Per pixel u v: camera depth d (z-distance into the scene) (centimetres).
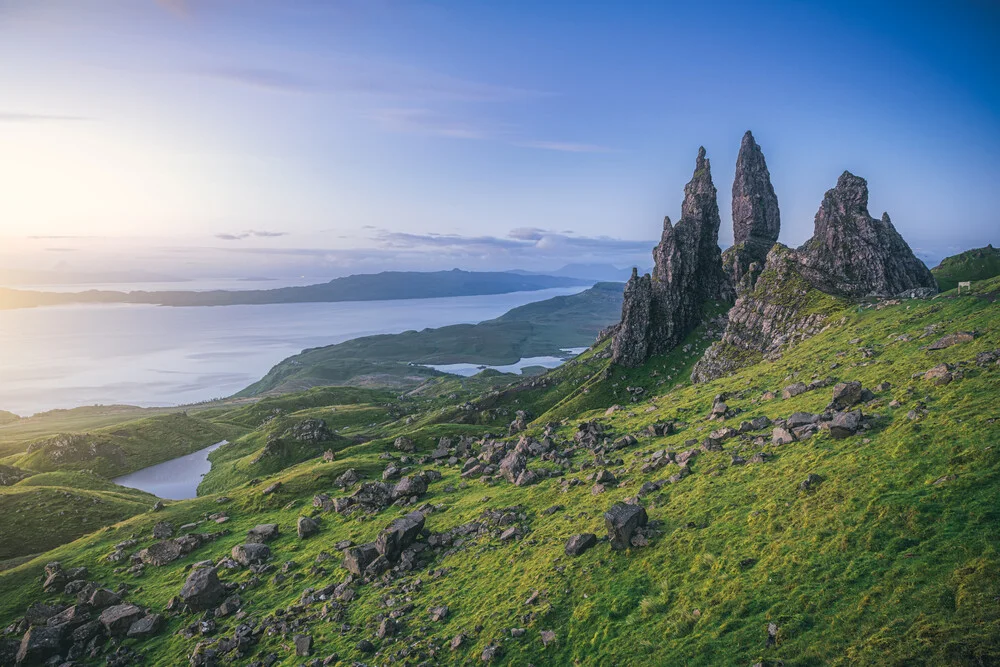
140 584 8062
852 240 15900
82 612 7006
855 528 3925
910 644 2817
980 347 6481
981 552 3152
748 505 5062
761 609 3625
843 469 4825
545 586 5109
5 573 8681
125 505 13712
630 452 8688
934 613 2933
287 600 6712
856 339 10356
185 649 6034
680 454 7162
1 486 16762
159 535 10031
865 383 7244
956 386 5516
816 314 14288
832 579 3566
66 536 11994
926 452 4431
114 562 8925
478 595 5500
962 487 3781
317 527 9162
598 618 4350
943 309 9506
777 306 15950
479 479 10031
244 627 6094
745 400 9506
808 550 3962
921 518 3694
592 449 9650
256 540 9056
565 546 5666
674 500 5831
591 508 6700
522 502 7938
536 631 4494
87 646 6462
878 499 4103
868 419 5619
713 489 5722
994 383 5184
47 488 13675
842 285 15438
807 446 5784
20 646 6406
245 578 7569
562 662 4050
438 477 10975
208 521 10700
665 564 4697
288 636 5728
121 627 6606
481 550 6644
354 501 9906
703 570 4366
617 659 3803
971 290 10031
